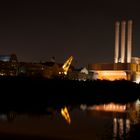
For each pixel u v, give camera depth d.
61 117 57.41
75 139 37.69
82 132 41.75
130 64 174.75
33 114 60.53
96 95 118.19
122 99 109.81
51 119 54.38
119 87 135.75
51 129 43.97
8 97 92.31
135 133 40.19
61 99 98.38
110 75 179.38
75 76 174.38
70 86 121.25
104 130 43.38
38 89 110.19
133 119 55.72
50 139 37.38
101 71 181.62
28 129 43.44
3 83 105.81
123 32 184.62
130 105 87.00
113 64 178.88
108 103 92.94
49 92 110.50
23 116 57.19
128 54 184.12
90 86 127.81
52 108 73.50
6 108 68.94
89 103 90.75
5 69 145.50
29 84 111.12
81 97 108.44
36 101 88.25
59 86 117.81
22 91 104.12
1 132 40.34
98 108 76.69
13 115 58.19
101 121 52.78
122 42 185.00
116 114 63.66
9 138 36.72
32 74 145.75
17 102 83.00
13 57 167.25
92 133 41.09
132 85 143.25
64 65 170.75
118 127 45.88
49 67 155.75
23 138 37.16
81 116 59.66
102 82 135.25
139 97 121.94
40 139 37.19
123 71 175.75
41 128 44.59
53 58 176.38
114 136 38.69
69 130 43.44
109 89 131.25
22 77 116.88
